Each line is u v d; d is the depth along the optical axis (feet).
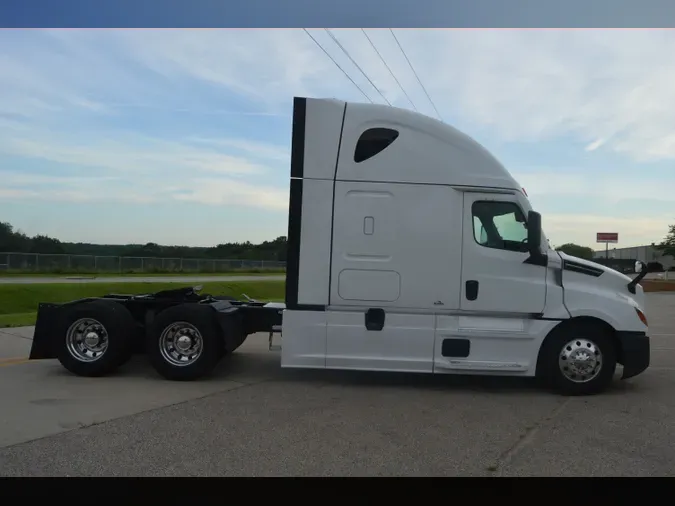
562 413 20.10
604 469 14.73
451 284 22.76
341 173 22.93
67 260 147.13
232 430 17.40
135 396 21.56
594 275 22.98
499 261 22.76
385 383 24.63
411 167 22.89
